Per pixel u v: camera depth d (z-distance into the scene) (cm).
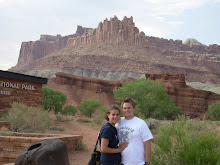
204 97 13188
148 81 4206
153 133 1351
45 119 1395
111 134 321
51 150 425
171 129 589
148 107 3956
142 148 336
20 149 819
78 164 800
